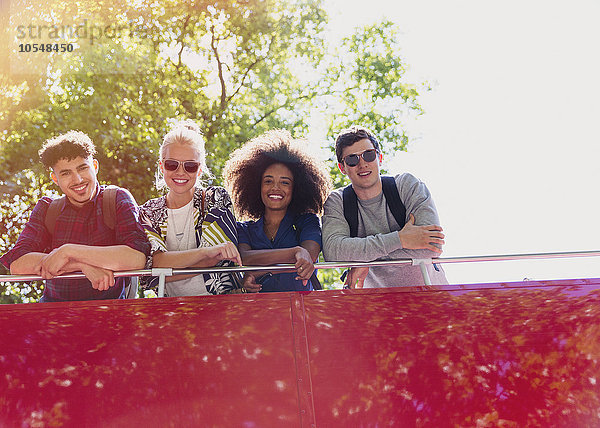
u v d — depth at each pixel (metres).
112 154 11.65
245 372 2.41
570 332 2.53
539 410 2.32
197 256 3.16
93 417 2.28
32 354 2.47
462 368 2.43
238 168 3.75
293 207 3.65
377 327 2.58
